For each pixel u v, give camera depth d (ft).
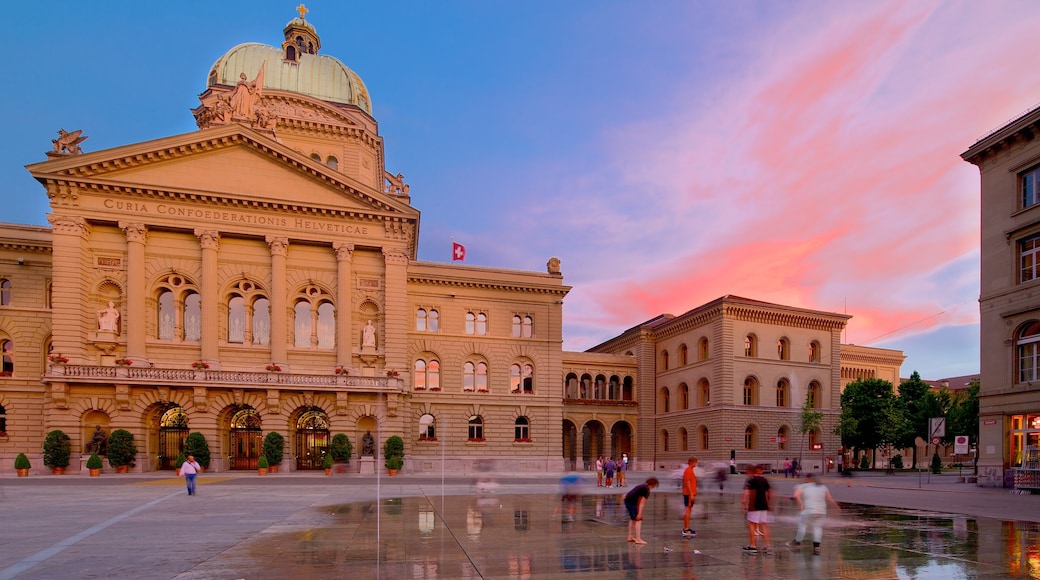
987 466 120.06
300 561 41.50
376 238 169.37
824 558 43.45
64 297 145.79
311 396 156.46
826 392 220.84
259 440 159.63
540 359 199.21
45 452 137.59
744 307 209.87
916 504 85.25
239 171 161.48
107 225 153.17
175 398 148.25
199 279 157.99
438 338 190.70
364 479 133.28
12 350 157.38
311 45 227.81
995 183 122.52
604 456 241.76
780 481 154.71
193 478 91.76
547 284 201.57
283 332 159.74
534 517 65.98
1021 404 112.57
